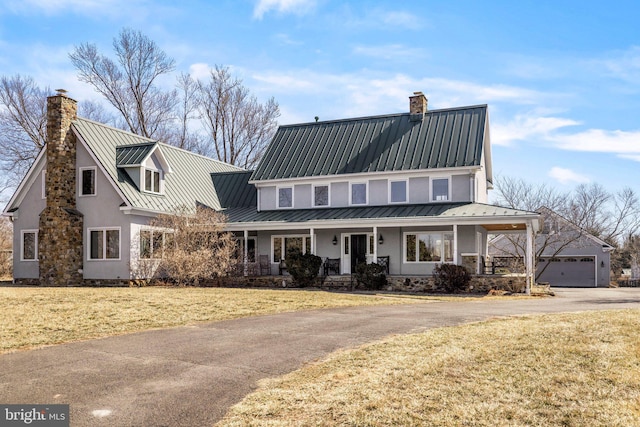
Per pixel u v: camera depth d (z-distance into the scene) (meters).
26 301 16.19
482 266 28.33
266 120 50.47
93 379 8.23
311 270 26.03
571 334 11.46
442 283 24.12
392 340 11.05
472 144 27.33
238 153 49.88
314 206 29.34
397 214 25.88
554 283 42.31
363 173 28.06
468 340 10.93
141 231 25.69
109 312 14.41
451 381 8.11
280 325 13.09
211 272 24.94
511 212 23.80
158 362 9.28
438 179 27.17
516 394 7.57
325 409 6.92
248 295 19.36
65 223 25.16
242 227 27.77
